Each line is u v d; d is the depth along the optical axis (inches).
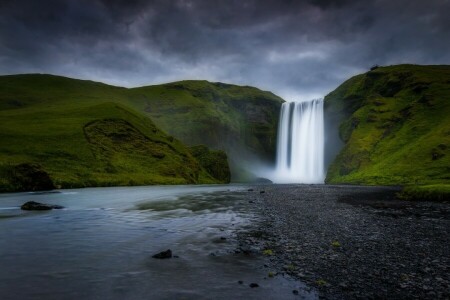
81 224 965.8
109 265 542.0
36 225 945.5
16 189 2485.2
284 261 569.0
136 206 1489.9
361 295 413.7
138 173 4640.8
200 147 7529.5
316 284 453.7
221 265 544.4
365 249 656.4
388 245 691.4
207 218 1093.1
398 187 3260.3
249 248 663.8
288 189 2940.5
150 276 486.0
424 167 4057.6
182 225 949.2
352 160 5846.5
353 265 545.0
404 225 950.4
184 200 1812.3
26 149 3846.0
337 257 596.1
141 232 837.2
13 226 927.0
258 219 1069.1
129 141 5423.2
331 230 867.4
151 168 5103.3
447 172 3725.4
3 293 415.2
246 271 512.1
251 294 415.2
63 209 1363.2
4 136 4005.9
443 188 1841.8
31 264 547.2
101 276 485.1
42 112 5659.5
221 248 665.6
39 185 2719.0
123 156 4972.9
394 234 812.0
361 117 7081.7
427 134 5002.5
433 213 1237.7
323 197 2001.7
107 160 4473.4
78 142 4466.0
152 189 3100.4
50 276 484.7
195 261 568.7
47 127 4675.2
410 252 633.0
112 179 3927.2
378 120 6574.8
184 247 674.8
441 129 4800.7
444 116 5319.9
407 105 6412.4
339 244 699.4
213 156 7381.9
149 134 6058.1
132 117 6402.6
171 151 5994.1
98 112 5890.8
